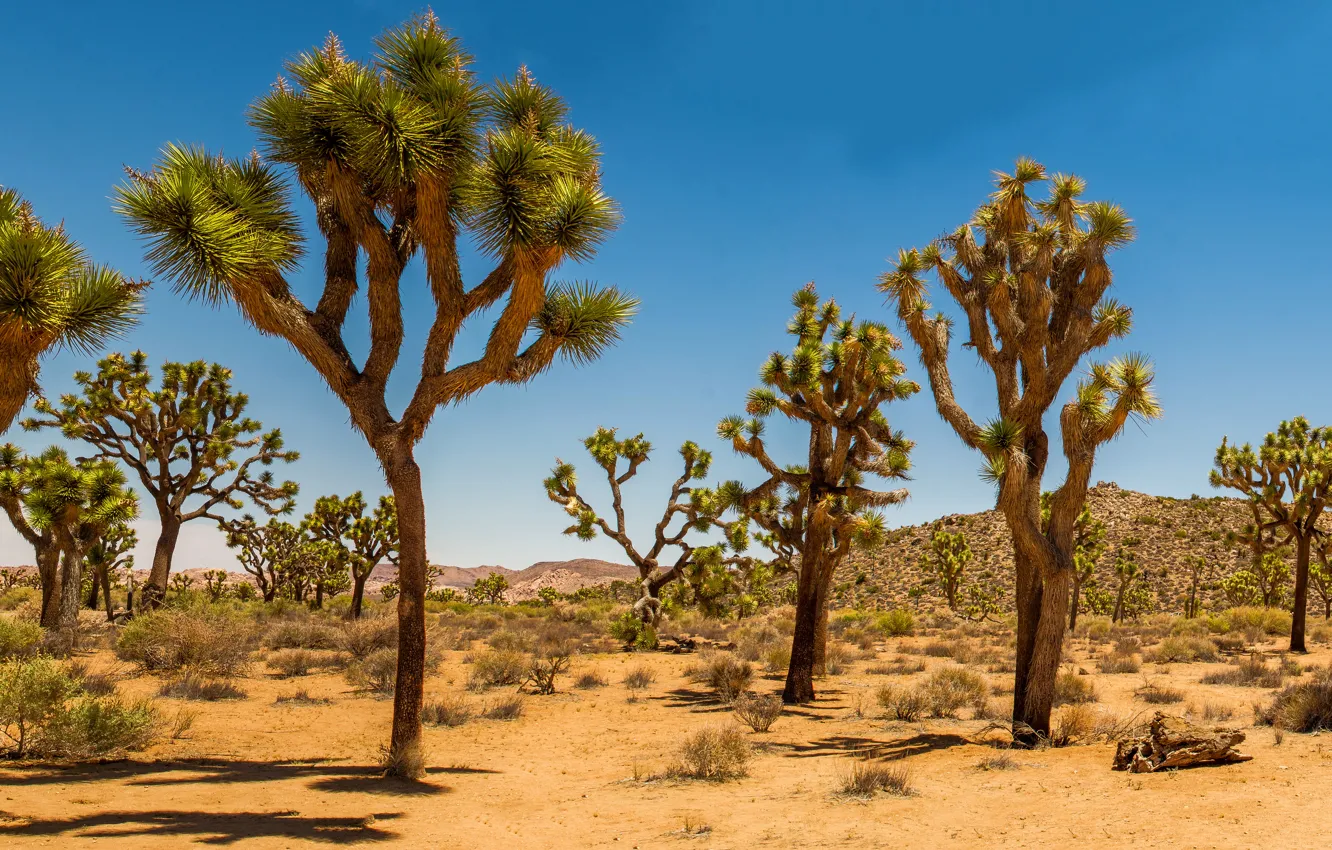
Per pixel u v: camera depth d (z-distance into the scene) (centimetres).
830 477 1611
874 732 1243
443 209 879
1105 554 7250
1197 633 3331
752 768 976
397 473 903
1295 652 2572
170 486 2856
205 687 1498
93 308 674
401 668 930
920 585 7088
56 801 724
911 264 1197
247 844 620
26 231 676
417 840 664
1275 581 4834
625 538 2739
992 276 1132
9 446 2356
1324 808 610
